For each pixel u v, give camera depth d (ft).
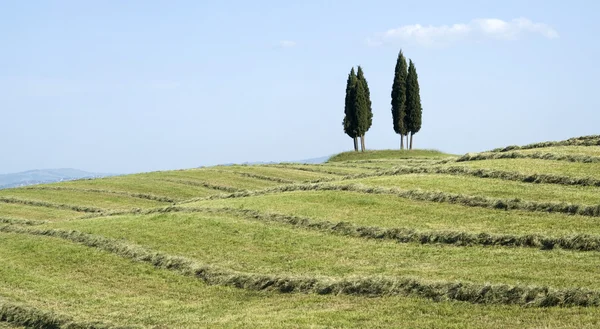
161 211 164.04
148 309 98.22
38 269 121.60
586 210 123.34
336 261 112.37
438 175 164.45
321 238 126.72
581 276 91.76
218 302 100.27
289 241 126.11
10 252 133.90
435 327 79.66
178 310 97.25
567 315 79.51
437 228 123.24
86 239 138.10
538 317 79.92
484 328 78.02
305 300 96.78
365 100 418.72
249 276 107.65
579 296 83.46
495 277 94.12
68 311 98.37
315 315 88.48
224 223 140.26
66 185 255.29
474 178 156.25
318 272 106.83
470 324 79.82
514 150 187.93
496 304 86.28
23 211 206.39
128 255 125.90
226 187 253.03
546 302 84.17
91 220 160.04
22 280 114.83
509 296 86.89
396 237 122.83
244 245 125.29
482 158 178.60
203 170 290.15
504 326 78.13
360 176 185.88
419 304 89.04
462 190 144.97
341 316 87.10
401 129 421.18
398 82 420.36
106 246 132.05
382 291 95.40
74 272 119.14
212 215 149.28
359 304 92.32
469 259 106.32
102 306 100.63
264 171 290.35
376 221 131.44
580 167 152.97
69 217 197.67
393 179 164.55
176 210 160.97
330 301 95.20
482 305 86.48
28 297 105.81
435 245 116.98
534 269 97.25
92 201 223.92
